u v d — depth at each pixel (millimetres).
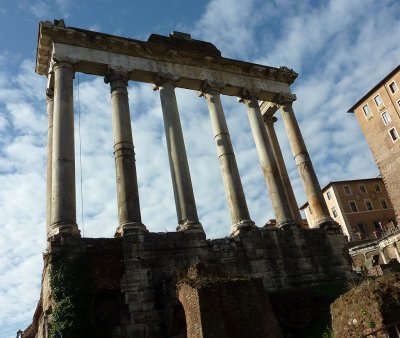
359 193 78125
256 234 24844
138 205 22812
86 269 19500
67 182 21656
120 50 27234
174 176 25359
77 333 17797
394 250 54000
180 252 22125
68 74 24812
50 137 26438
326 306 19516
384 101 61906
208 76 29938
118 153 23906
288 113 32062
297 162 30516
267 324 16344
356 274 26281
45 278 20453
